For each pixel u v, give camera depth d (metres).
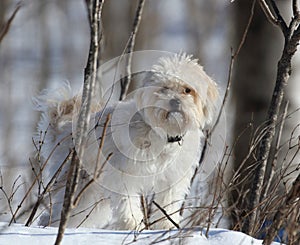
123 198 11.85
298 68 14.20
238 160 14.52
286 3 14.60
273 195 9.98
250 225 9.84
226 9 44.31
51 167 13.15
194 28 44.72
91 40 8.00
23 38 44.97
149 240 8.52
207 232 8.65
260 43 15.18
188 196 12.60
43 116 13.59
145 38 39.19
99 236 8.66
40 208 12.62
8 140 25.86
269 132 10.23
